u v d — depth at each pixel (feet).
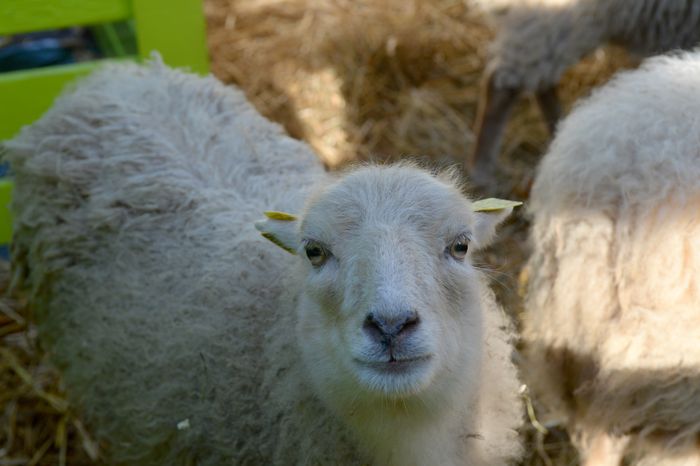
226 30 8.91
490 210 4.25
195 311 4.51
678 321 4.45
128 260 4.75
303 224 4.00
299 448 4.16
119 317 4.68
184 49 6.23
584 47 6.49
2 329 6.39
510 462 4.43
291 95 8.25
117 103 5.03
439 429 4.02
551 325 4.89
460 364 3.95
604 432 4.83
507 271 6.47
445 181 4.24
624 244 4.55
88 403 4.90
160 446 4.58
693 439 4.61
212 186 4.85
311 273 3.99
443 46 8.73
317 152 7.72
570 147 4.75
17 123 6.08
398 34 8.71
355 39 8.66
